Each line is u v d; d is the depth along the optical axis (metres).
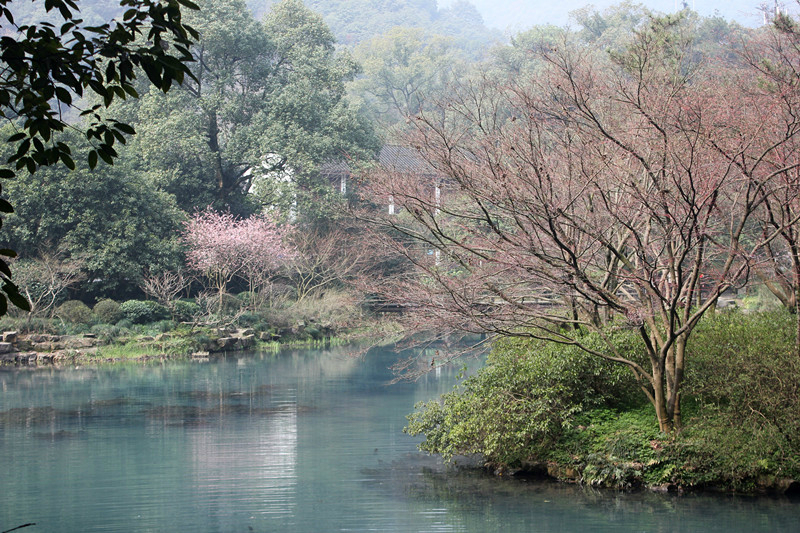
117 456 11.93
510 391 10.70
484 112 11.43
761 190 9.27
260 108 36.09
